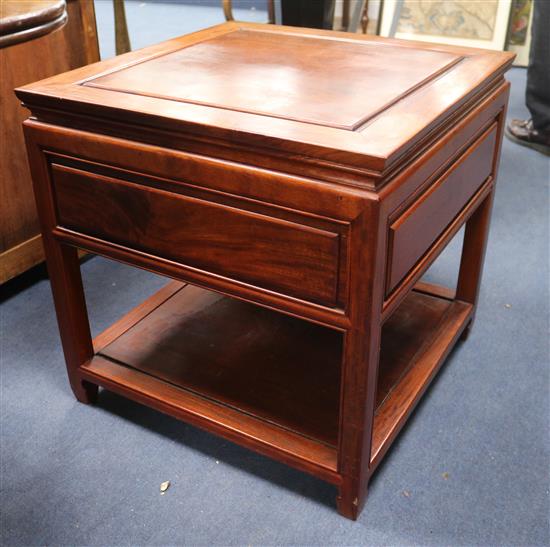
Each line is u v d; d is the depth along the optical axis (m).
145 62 1.30
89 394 1.48
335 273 1.00
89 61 1.87
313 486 1.29
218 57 1.33
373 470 1.23
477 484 1.30
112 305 1.83
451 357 1.64
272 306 1.10
